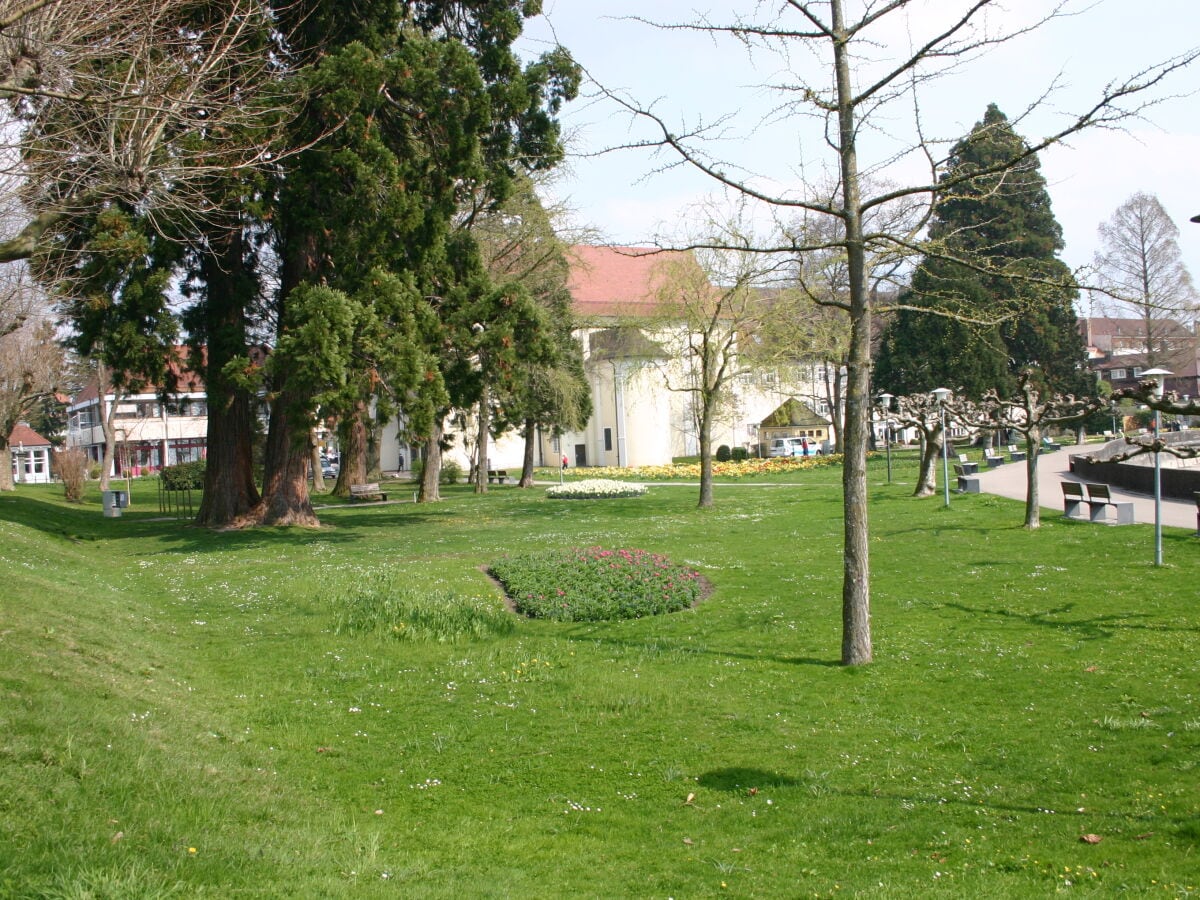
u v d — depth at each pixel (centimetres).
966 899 517
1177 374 6875
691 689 1045
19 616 1065
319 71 2375
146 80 1132
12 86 978
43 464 8188
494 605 1528
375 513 3559
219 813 626
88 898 444
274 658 1198
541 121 2911
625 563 1881
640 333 4241
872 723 903
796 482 4372
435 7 2912
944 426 3106
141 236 2184
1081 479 3406
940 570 1717
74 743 675
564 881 571
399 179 2458
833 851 620
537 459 7456
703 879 573
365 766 811
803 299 3080
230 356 2553
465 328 2678
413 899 514
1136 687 951
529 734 898
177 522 3200
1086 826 635
